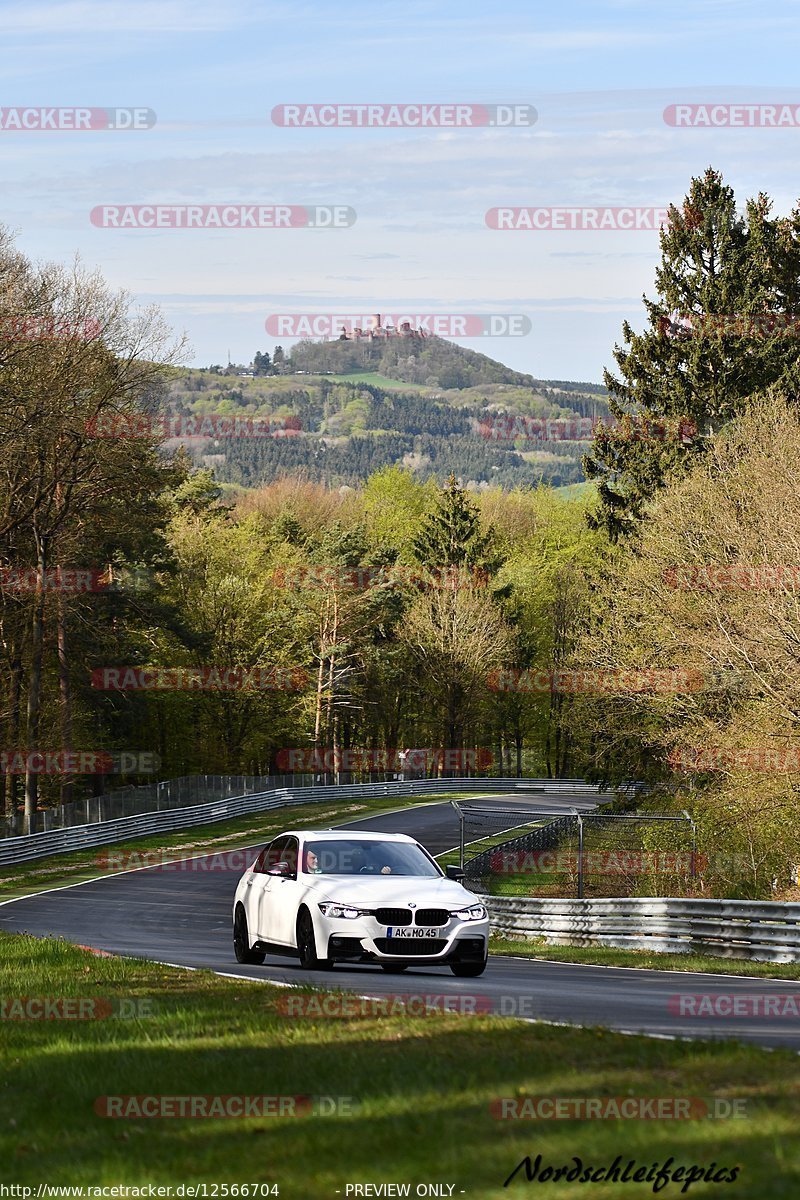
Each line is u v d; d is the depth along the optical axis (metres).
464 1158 25.00
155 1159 25.94
